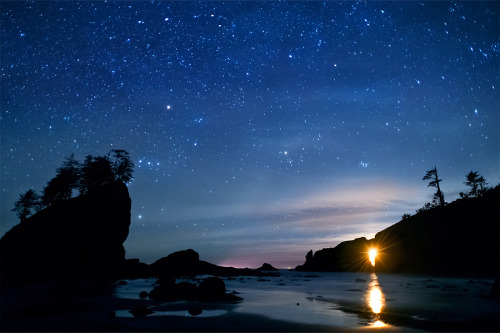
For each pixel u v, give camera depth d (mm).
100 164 41656
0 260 27484
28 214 41094
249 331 6289
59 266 29250
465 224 37469
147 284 19922
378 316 8062
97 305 9688
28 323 6793
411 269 37906
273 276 34688
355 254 52594
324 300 11773
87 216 35312
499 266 29484
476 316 7973
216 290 12609
